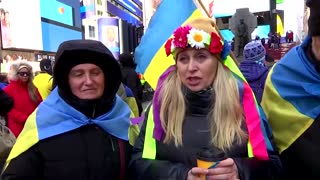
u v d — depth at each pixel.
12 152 1.91
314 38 1.82
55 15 31.98
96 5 56.72
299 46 1.99
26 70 4.80
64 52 1.92
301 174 1.91
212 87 1.94
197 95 1.91
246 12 11.03
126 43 47.00
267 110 2.06
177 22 3.17
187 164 1.85
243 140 1.86
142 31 34.25
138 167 1.96
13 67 4.79
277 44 30.36
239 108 1.90
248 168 1.78
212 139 1.86
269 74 2.10
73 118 1.93
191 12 3.16
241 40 11.13
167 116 1.96
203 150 1.75
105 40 42.66
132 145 2.14
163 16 3.24
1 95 3.47
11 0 23.56
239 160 1.80
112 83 2.07
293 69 1.93
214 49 1.88
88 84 1.96
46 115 1.93
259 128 1.88
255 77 4.04
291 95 1.92
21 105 4.70
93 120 1.97
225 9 45.88
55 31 31.70
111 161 1.97
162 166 1.86
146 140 2.00
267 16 42.56
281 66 2.01
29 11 26.20
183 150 1.88
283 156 1.98
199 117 1.93
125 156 2.05
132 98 4.98
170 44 1.98
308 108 1.88
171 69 2.04
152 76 3.18
